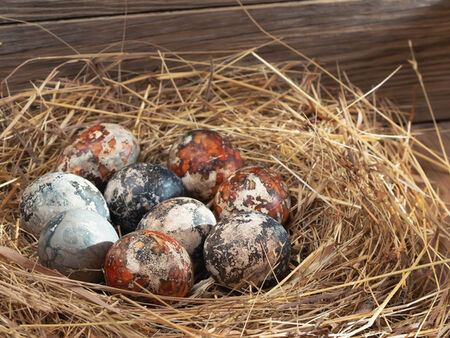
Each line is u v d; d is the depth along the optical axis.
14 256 0.46
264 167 0.56
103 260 0.49
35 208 0.52
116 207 0.54
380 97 0.71
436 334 0.45
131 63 0.65
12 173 0.58
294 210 0.58
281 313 0.46
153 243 0.48
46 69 0.64
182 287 0.48
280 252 0.50
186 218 0.52
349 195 0.55
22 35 0.62
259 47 0.66
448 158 0.65
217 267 0.50
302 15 0.66
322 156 0.57
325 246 0.51
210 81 0.63
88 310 0.45
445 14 0.68
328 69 0.69
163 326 0.45
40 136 0.61
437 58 0.70
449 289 0.48
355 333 0.45
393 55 0.69
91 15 0.63
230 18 0.65
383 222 0.52
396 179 0.55
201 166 0.56
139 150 0.59
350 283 0.47
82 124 0.62
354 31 0.68
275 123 0.63
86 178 0.56
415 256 0.52
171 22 0.65
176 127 0.63
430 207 0.56
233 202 0.54
